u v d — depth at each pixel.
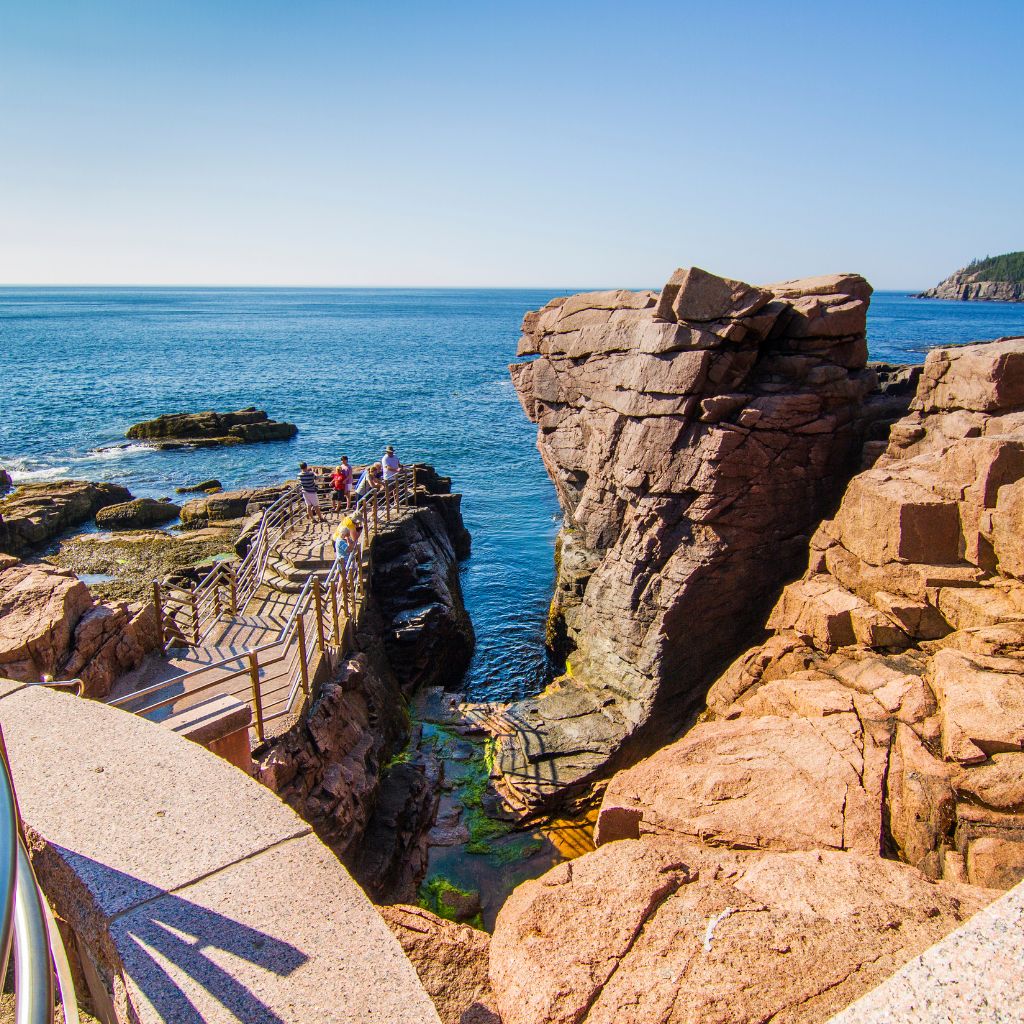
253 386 85.31
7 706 5.05
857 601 12.06
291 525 21.81
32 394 75.50
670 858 4.97
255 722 10.55
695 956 4.06
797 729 8.75
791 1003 3.72
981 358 13.39
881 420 16.41
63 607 10.41
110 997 3.38
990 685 8.25
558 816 14.02
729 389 15.80
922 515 11.55
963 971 2.12
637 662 15.97
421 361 116.38
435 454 53.06
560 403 21.69
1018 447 10.95
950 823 7.07
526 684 21.78
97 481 42.12
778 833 7.19
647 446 16.47
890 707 8.90
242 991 3.07
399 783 13.62
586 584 19.53
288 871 3.67
